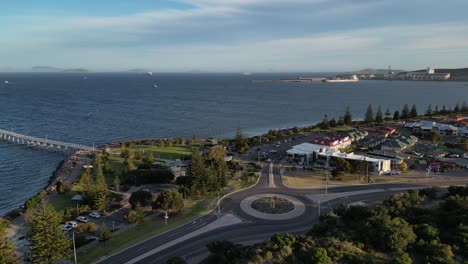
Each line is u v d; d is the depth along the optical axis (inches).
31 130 7834.6
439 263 1844.2
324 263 1875.0
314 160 4968.0
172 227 2888.8
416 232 2226.9
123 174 4330.7
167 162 5022.1
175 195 3159.5
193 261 2368.4
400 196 2965.1
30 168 5206.7
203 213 3159.5
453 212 2480.3
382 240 2128.4
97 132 7854.3
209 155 4822.8
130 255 2464.3
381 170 4323.3
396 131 7249.0
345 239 2228.1
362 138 6461.6
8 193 4200.3
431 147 5654.5
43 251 2265.0
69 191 3927.2
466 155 5039.4
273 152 5580.7
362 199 3420.3
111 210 3388.3
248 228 2856.8
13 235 2928.2
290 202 3378.4
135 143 6545.3
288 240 2237.9
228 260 2188.7
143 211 3230.8
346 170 4089.6
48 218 2380.7
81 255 2474.2
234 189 3782.0
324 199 3449.8
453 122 7544.3
